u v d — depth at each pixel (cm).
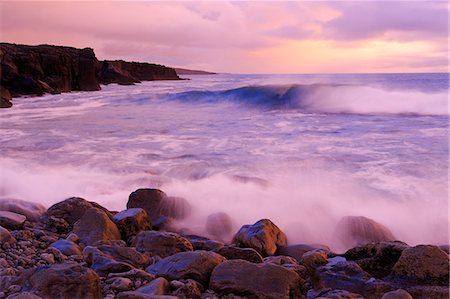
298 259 549
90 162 1088
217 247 556
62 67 4806
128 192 837
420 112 2005
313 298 404
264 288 405
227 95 2764
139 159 1116
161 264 447
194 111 2386
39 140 1441
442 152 1123
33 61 4503
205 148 1250
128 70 9256
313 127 1623
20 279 394
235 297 405
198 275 428
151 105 2798
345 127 1608
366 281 413
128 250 490
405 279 421
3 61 4109
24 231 573
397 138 1346
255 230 581
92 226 584
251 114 2158
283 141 1334
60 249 515
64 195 822
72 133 1598
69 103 3073
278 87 2659
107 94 4116
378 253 470
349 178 904
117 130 1658
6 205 690
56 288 372
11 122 1959
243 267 421
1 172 959
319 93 2409
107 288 408
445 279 413
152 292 385
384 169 966
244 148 1236
